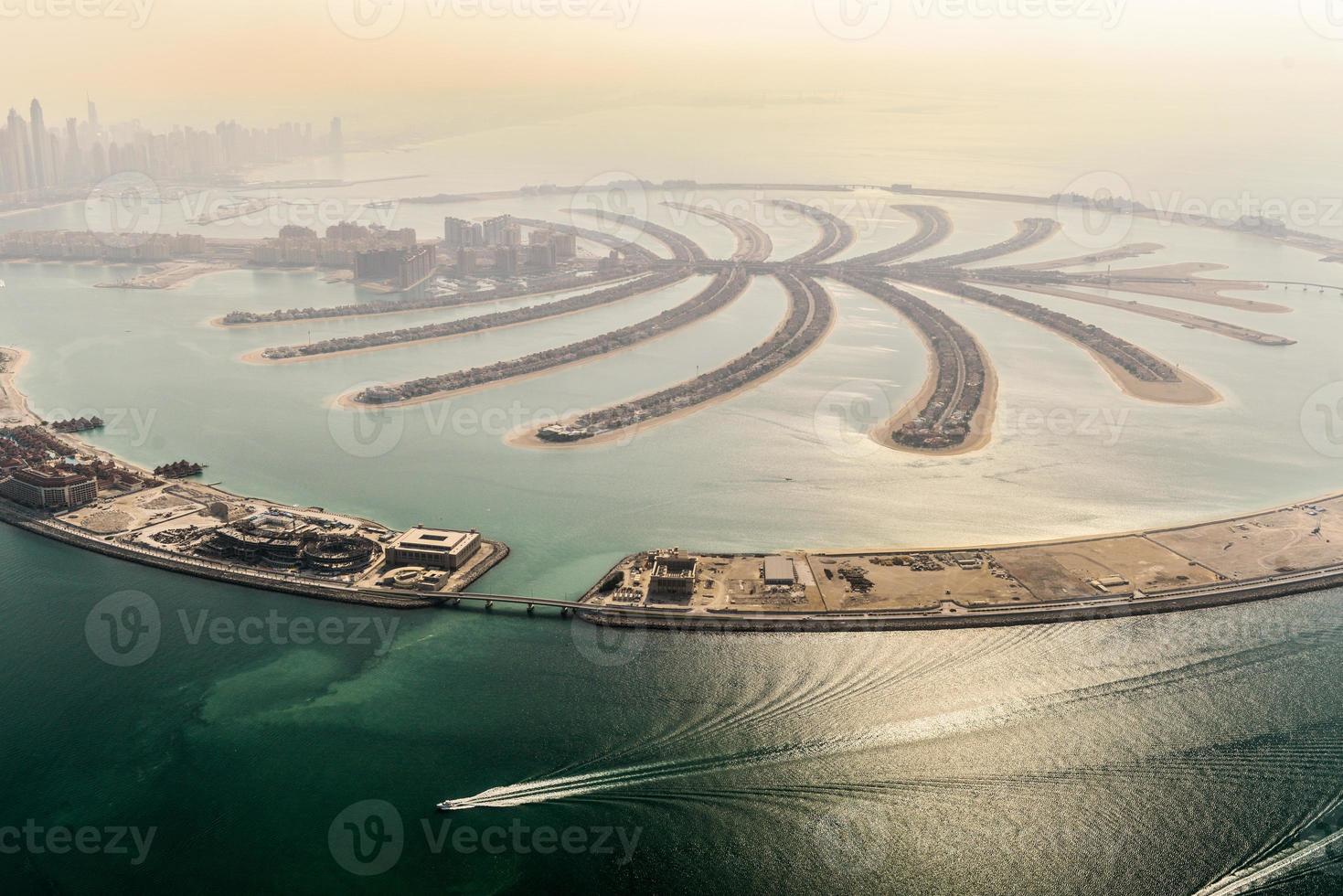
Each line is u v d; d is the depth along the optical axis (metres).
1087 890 182.38
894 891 182.25
